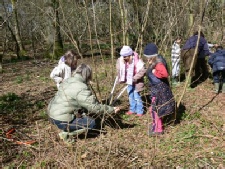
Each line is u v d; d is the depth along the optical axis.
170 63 8.05
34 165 4.11
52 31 16.97
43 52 20.84
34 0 14.77
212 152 4.36
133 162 4.12
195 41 7.48
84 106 4.56
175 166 4.05
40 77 10.95
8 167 4.15
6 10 16.75
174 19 6.34
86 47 18.92
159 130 4.97
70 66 5.39
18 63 16.02
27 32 21.69
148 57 4.79
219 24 9.85
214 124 5.21
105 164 3.83
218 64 6.88
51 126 5.29
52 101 4.79
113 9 11.03
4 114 6.41
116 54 15.20
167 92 4.80
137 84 5.67
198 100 6.64
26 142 4.82
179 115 5.73
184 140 4.75
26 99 7.72
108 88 7.90
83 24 10.91
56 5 12.12
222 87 7.14
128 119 5.73
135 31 9.42
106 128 5.26
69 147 4.37
